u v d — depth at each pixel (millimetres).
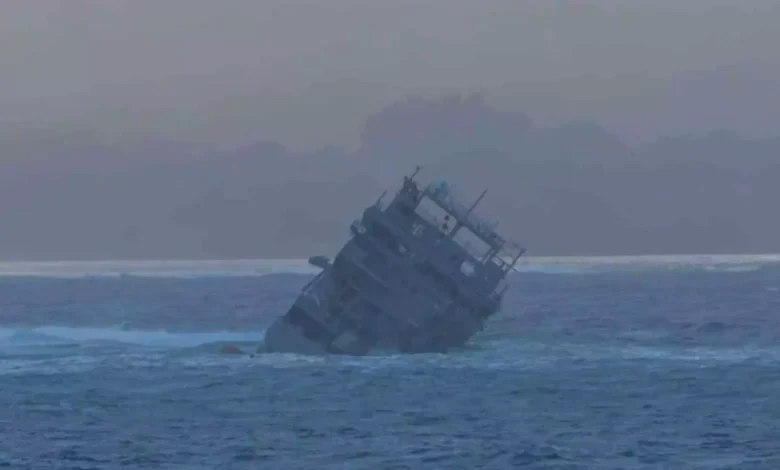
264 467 187875
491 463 189375
